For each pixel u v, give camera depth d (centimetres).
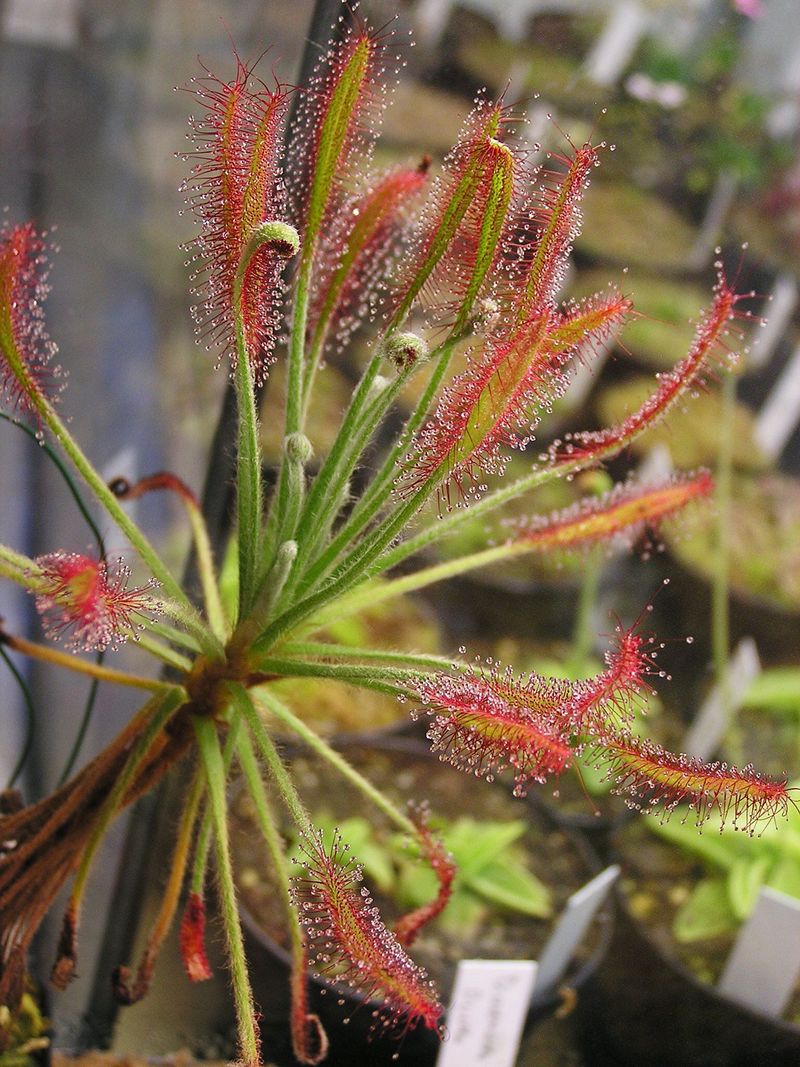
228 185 28
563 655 55
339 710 47
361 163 31
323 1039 31
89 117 56
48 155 55
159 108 56
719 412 62
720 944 43
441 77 39
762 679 54
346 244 31
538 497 55
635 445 56
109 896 40
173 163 52
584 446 30
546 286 28
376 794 32
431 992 29
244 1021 28
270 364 30
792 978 40
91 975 39
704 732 48
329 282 31
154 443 46
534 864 44
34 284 30
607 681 28
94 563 27
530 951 41
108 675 31
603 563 56
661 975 42
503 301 29
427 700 28
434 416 29
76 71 58
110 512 30
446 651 51
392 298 30
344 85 29
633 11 42
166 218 52
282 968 37
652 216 49
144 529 44
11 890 31
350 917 28
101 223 52
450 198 28
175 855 31
